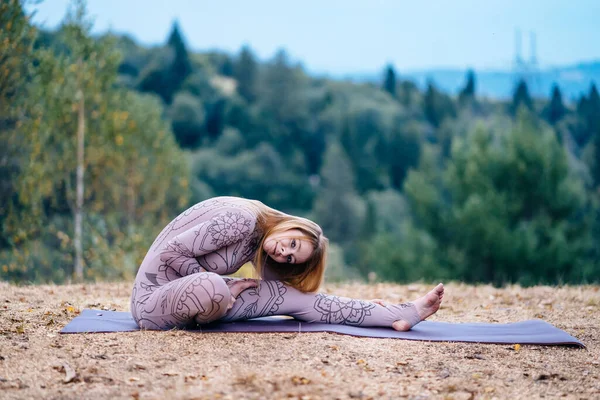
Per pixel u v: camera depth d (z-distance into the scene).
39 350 3.72
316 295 4.43
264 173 61.62
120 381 3.25
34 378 3.27
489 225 16.56
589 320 5.18
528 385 3.40
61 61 11.42
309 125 71.19
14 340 3.91
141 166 15.02
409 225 19.02
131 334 4.07
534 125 18.83
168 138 16.44
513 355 3.96
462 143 18.84
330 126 71.56
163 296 4.09
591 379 3.53
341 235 54.03
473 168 17.80
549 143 17.81
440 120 70.56
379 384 3.32
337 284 7.71
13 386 3.14
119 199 14.11
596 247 18.11
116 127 12.27
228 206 4.25
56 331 4.18
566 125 39.81
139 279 4.29
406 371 3.56
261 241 4.29
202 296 4.00
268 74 72.94
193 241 4.12
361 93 79.88
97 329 4.16
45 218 11.03
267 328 4.23
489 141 18.53
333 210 54.88
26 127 9.74
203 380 3.28
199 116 66.12
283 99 71.44
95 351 3.73
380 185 63.62
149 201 15.47
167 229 4.36
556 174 17.42
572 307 5.79
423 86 79.44
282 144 68.75
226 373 3.39
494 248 16.52
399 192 63.38
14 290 5.89
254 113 69.19
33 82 9.87
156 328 4.18
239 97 71.62
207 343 3.91
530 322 4.75
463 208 17.47
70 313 4.81
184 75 69.62
